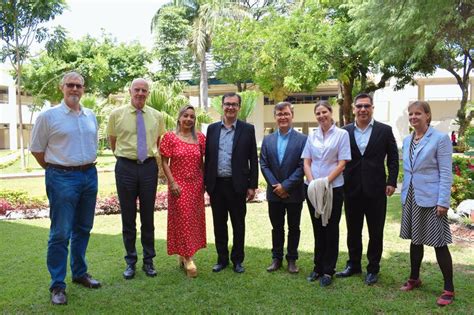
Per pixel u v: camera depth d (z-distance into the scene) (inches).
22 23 583.2
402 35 324.2
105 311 137.5
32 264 185.5
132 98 167.9
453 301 142.3
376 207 159.0
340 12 548.7
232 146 172.6
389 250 202.4
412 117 147.0
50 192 146.8
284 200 172.4
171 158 173.6
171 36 987.9
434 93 1053.2
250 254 201.0
